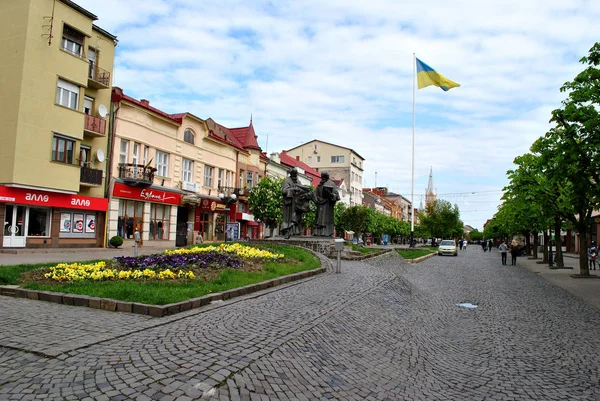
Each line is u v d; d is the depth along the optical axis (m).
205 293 8.95
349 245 24.50
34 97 23.98
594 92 13.52
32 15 23.95
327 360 6.36
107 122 29.44
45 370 4.73
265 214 42.12
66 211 26.53
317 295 10.58
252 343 6.14
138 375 4.67
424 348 8.22
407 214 163.25
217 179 42.91
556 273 26.06
